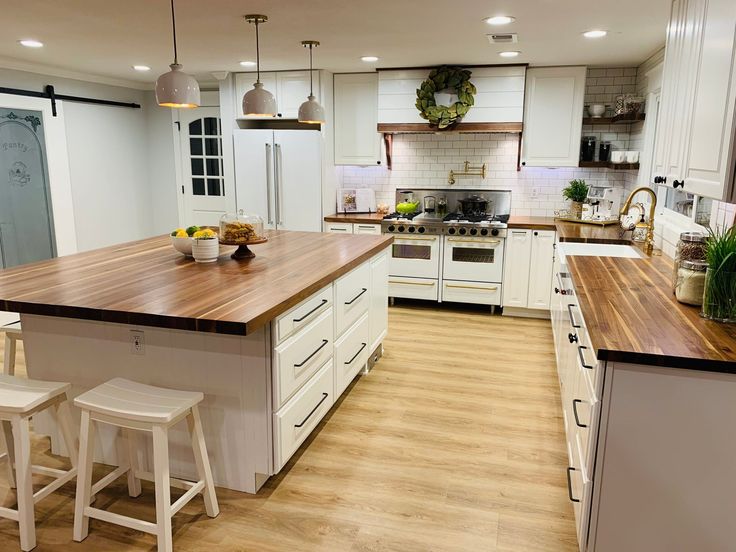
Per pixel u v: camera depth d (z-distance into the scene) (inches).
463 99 199.5
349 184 239.8
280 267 115.0
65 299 87.9
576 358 97.8
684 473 70.7
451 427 122.5
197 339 92.3
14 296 89.4
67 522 89.5
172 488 99.3
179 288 96.0
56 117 217.9
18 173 207.2
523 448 113.9
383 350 170.7
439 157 228.1
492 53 176.9
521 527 89.7
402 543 85.7
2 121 199.3
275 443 93.5
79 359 98.7
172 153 263.1
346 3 117.8
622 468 72.4
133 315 81.1
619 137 209.8
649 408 69.9
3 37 154.5
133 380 97.0
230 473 97.2
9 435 96.8
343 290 123.6
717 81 78.1
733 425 68.0
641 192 188.5
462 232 203.8
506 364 159.6
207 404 94.9
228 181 229.8
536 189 221.1
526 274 201.0
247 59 189.8
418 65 200.8
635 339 72.7
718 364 65.4
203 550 83.7
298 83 214.4
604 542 75.4
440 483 101.6
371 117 219.5
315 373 109.7
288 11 124.6
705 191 82.4
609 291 101.1
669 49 117.4
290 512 92.7
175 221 270.1
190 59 190.2
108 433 102.4
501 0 115.4
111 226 249.1
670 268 124.4
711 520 71.2
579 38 153.5
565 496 98.0
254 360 90.4
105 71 219.1
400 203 233.9
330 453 111.6
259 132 217.5
